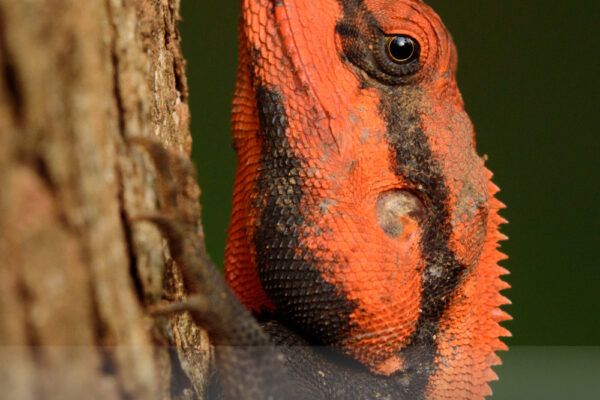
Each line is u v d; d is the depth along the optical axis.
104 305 0.31
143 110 0.31
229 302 0.31
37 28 0.27
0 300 0.26
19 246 0.27
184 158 0.31
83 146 0.31
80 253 0.30
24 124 0.27
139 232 0.31
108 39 0.31
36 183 0.28
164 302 0.31
